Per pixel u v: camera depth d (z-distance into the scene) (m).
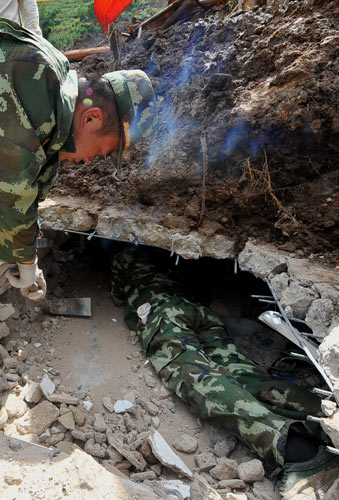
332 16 2.58
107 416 2.15
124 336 2.68
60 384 2.30
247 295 3.07
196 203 2.55
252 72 2.66
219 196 2.48
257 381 2.21
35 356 2.46
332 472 1.74
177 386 2.23
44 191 1.56
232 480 1.86
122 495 1.61
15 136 1.34
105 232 2.68
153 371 2.42
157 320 2.51
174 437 2.10
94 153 1.62
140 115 1.54
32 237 1.64
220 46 3.04
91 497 1.58
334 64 2.30
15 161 1.37
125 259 2.99
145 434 2.06
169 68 3.22
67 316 2.80
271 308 2.88
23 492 1.56
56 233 3.32
